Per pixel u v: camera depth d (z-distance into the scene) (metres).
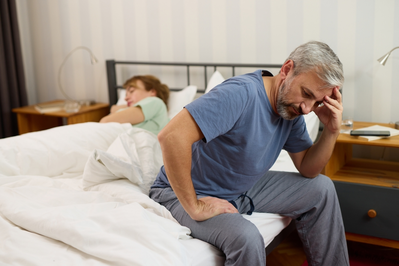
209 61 2.70
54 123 3.32
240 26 2.54
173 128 1.09
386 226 1.75
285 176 1.52
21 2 3.31
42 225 1.14
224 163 1.27
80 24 3.12
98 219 1.15
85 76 3.21
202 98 1.13
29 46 3.38
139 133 1.80
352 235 1.85
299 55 1.14
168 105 2.60
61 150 1.72
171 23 2.77
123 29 2.95
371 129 1.97
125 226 1.10
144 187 1.52
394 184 1.79
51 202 1.33
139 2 2.84
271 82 1.26
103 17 3.01
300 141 1.44
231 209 1.23
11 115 3.16
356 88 2.28
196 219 1.20
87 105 3.06
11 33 3.14
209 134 1.11
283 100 1.17
